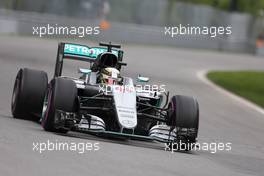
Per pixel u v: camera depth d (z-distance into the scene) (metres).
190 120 41.91
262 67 159.38
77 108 41.31
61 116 40.28
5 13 147.38
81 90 43.59
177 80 99.19
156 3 183.62
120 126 40.25
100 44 47.16
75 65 97.00
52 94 40.78
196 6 189.00
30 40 134.88
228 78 114.88
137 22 182.00
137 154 37.94
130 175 31.66
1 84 67.06
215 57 166.75
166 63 126.56
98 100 43.41
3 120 44.62
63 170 30.67
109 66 44.78
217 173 35.97
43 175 29.06
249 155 45.94
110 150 37.72
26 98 45.75
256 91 102.38
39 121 46.72
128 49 146.62
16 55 100.12
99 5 170.00
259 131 61.97
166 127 42.16
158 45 178.25
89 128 40.59
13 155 32.38
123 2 179.25
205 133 54.09
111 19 177.50
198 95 84.00
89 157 34.72
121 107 40.97
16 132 39.47
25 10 157.50
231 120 66.50
